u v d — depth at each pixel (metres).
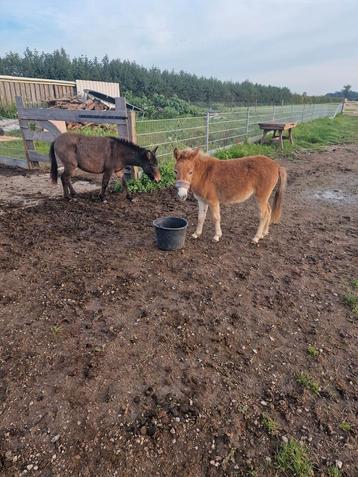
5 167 9.28
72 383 2.39
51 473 1.83
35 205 6.18
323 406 2.30
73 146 6.05
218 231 4.75
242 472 1.88
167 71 41.59
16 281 3.65
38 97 16.97
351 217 6.06
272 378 2.51
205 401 2.29
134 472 1.85
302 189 7.73
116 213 5.86
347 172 9.30
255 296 3.52
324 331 3.04
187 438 2.04
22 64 31.06
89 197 6.68
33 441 1.99
